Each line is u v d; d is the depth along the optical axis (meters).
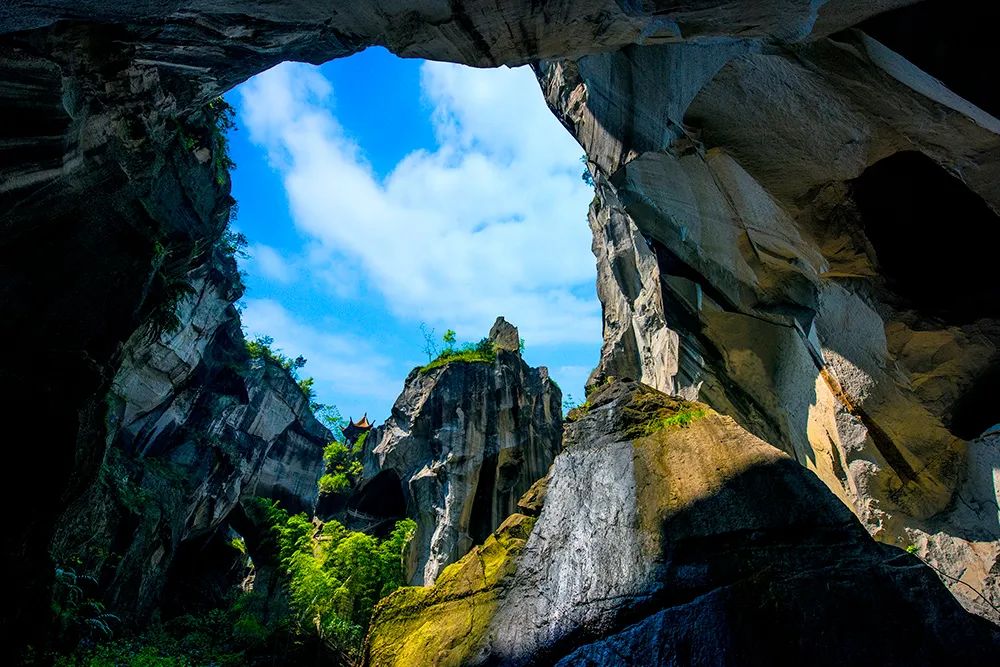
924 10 4.14
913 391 6.88
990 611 5.84
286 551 30.95
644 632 4.57
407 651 6.30
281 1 5.16
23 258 9.71
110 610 18.30
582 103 12.45
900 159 6.19
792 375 9.10
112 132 10.41
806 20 4.55
